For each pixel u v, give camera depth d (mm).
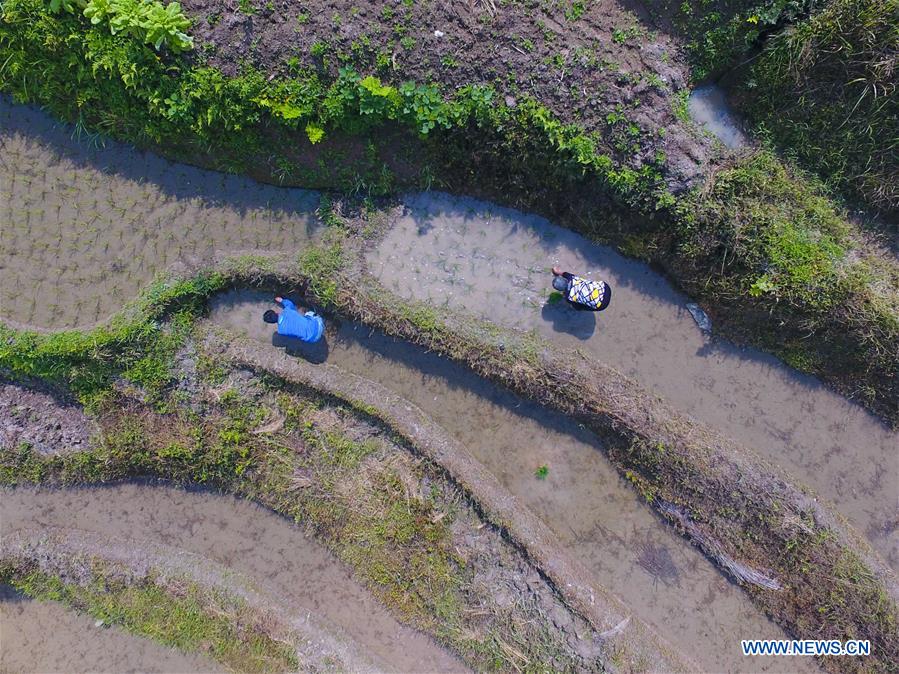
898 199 7184
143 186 7828
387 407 7879
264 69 6879
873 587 7523
